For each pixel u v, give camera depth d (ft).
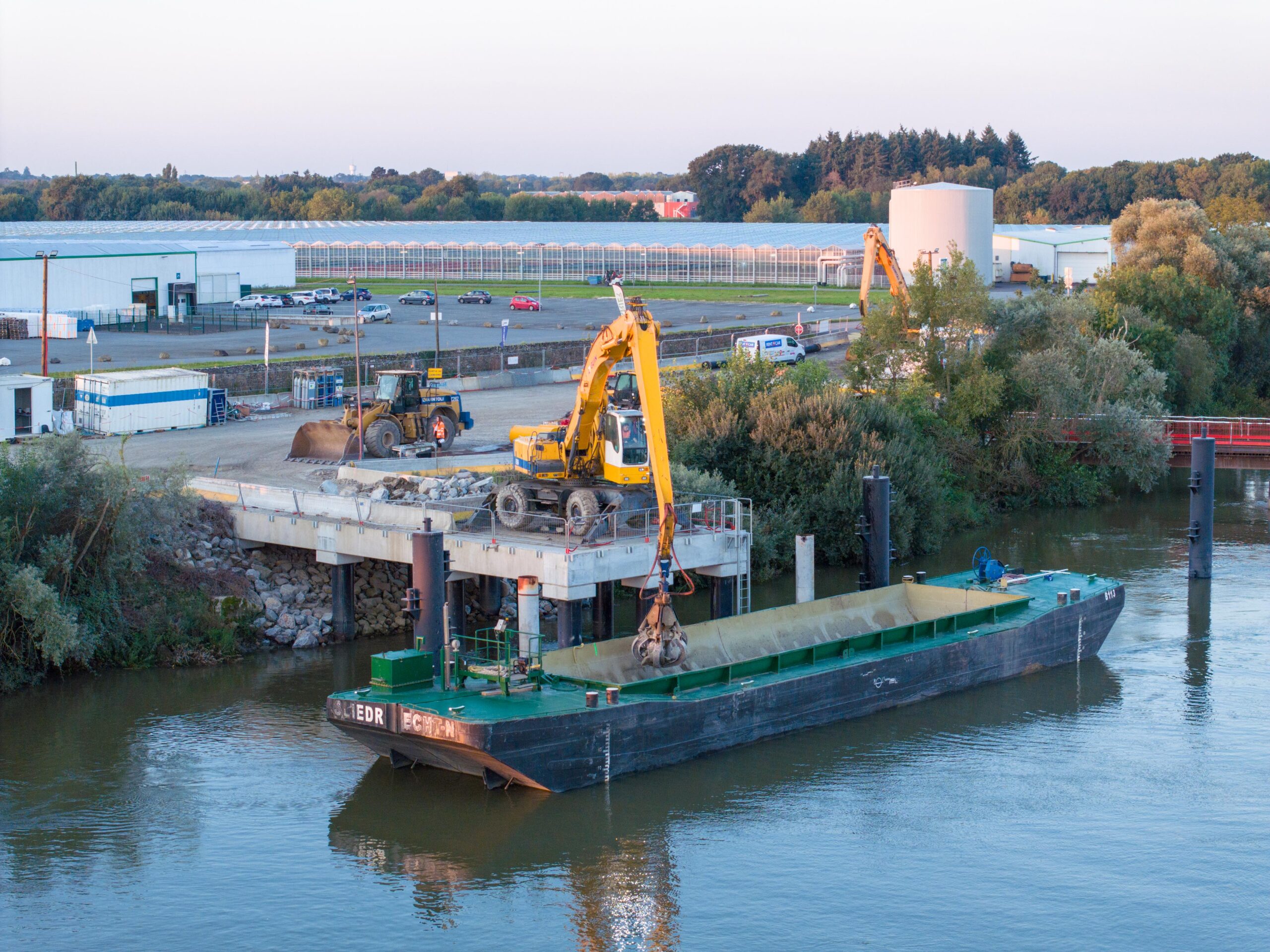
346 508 158.92
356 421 199.31
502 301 480.64
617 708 113.09
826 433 204.85
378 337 362.33
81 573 147.02
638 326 126.93
